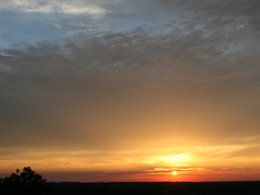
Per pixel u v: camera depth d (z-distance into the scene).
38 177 41.91
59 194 52.56
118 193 62.31
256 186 81.62
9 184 40.19
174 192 65.12
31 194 40.34
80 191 61.72
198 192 65.25
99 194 60.06
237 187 77.75
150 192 64.38
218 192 65.12
